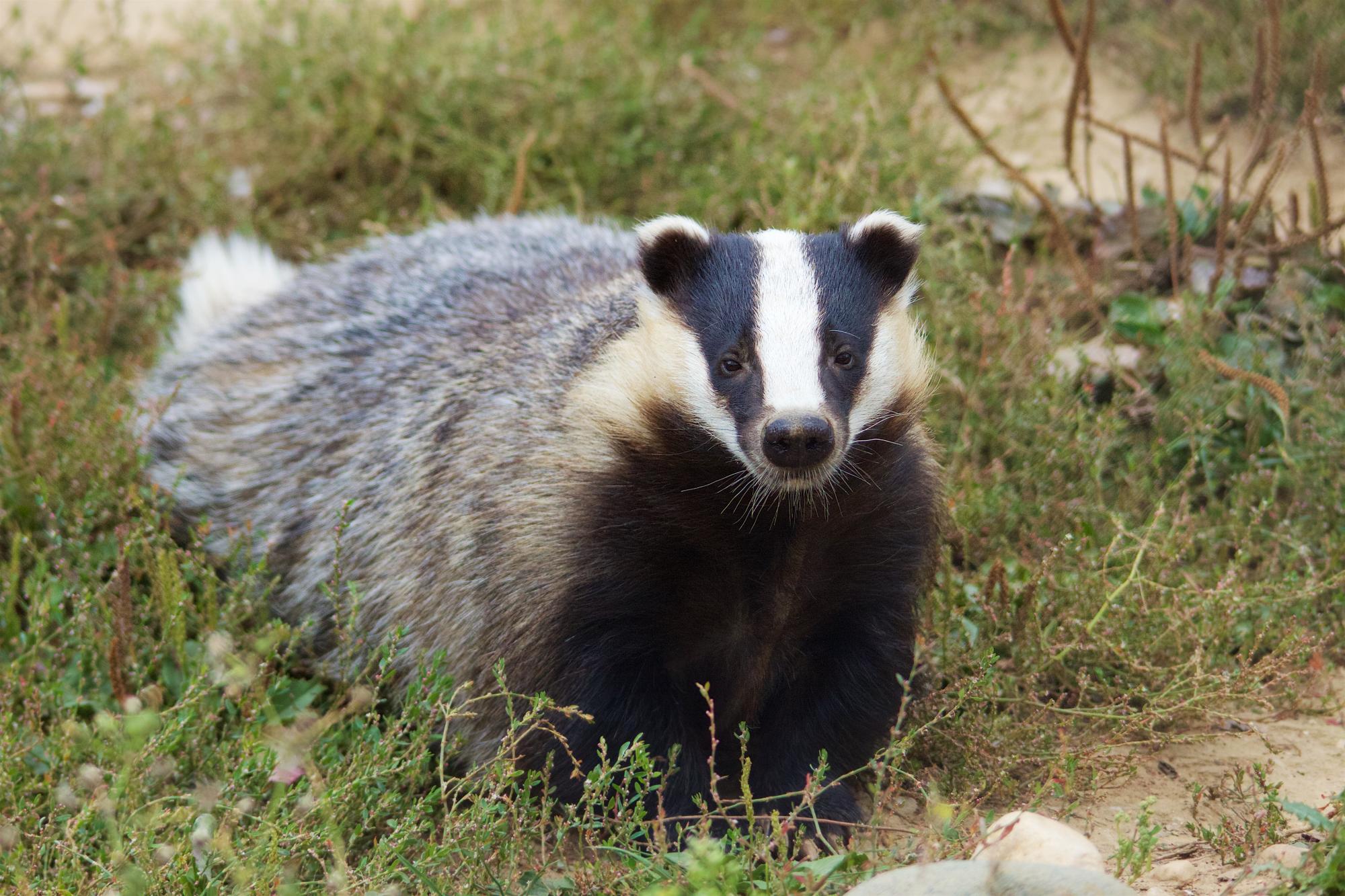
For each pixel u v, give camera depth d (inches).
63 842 282.7
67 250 508.1
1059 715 338.6
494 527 322.3
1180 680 321.7
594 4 650.2
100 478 398.9
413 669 351.6
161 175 547.8
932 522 327.3
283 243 542.6
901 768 320.8
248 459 414.6
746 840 278.7
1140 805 310.3
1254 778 313.7
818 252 305.6
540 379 335.0
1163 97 561.0
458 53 581.6
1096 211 479.2
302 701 354.3
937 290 452.4
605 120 557.6
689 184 537.0
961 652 346.6
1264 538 391.9
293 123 565.0
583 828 285.0
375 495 372.2
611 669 307.7
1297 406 415.8
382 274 432.5
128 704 297.9
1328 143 531.2
